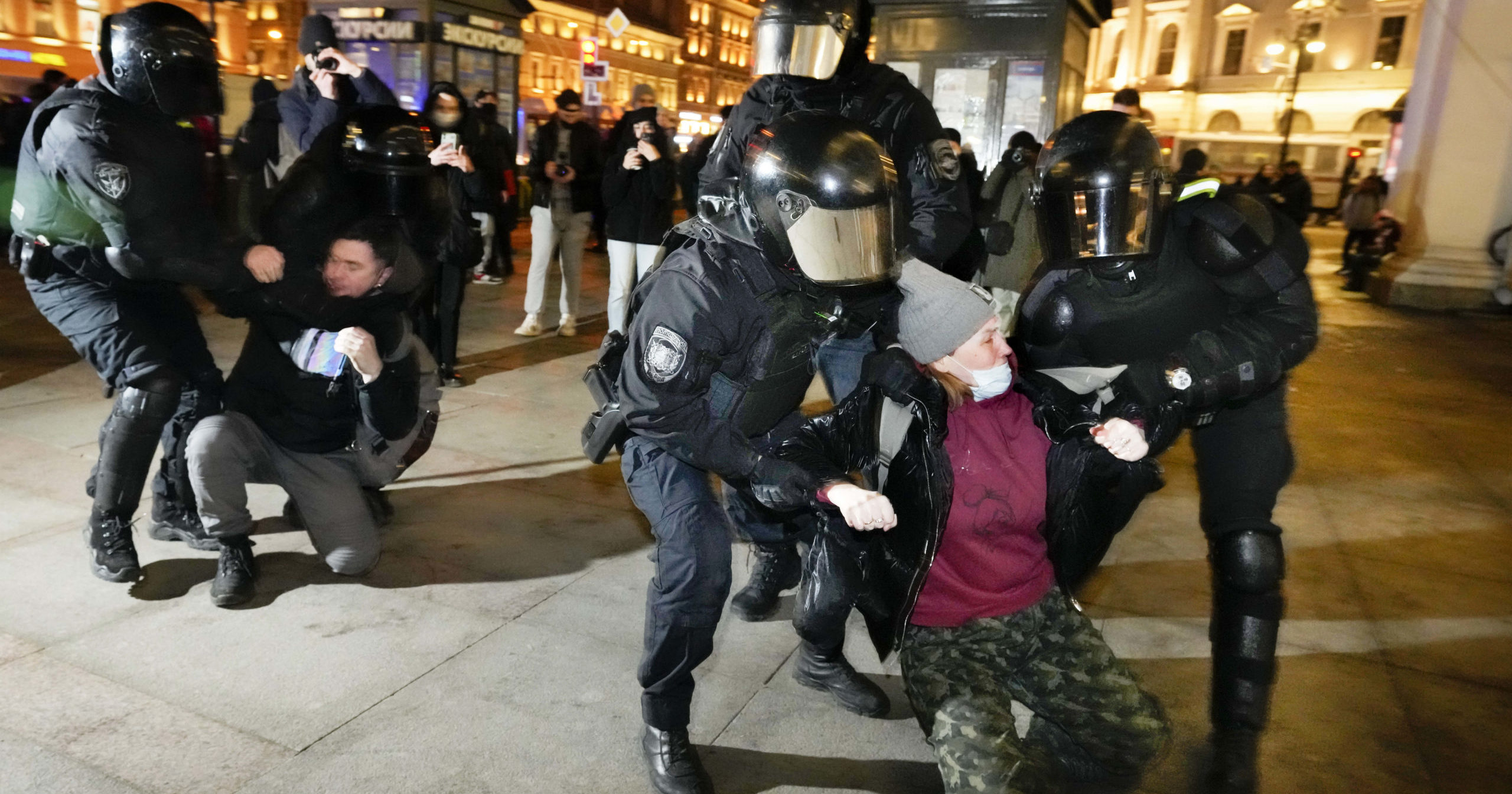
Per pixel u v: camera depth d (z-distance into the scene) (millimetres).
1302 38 33781
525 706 2703
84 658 2834
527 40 46594
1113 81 55938
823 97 3070
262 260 3006
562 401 5852
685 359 1998
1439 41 12570
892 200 1938
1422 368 8422
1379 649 3256
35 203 2938
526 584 3455
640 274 6977
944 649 2062
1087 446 2037
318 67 4762
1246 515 2402
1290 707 2879
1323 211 37844
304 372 3146
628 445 2328
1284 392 2492
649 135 6578
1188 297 2264
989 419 2031
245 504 3164
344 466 3328
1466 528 4445
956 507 1983
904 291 1972
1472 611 3568
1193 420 2355
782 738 2629
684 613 2213
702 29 64688
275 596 3270
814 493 1952
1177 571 3803
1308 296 2230
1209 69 51969
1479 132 11758
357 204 3088
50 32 24609
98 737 2469
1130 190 2062
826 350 3164
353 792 2320
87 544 3283
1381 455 5605
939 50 9844
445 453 4824
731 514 2889
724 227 2082
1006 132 9805
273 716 2604
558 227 7484
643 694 2332
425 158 3191
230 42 31844
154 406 3119
